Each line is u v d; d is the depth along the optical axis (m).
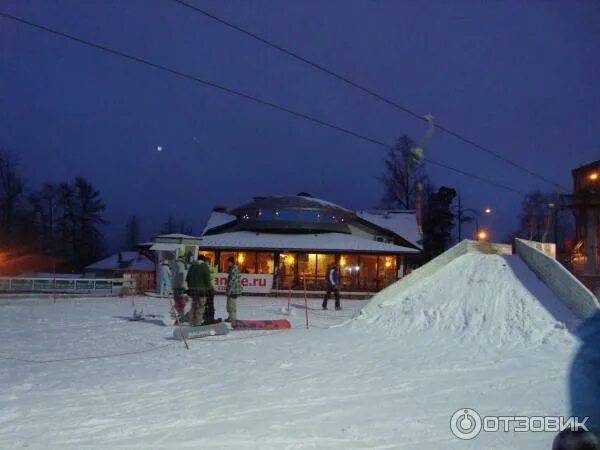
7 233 64.00
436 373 9.38
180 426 6.48
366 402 7.61
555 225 71.25
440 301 14.04
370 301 15.13
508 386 8.50
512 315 12.49
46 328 15.59
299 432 6.29
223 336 13.59
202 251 40.88
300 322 16.86
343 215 44.00
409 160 35.69
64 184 73.50
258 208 43.53
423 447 5.88
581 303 12.07
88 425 6.50
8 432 6.25
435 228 63.16
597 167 52.78
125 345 12.48
